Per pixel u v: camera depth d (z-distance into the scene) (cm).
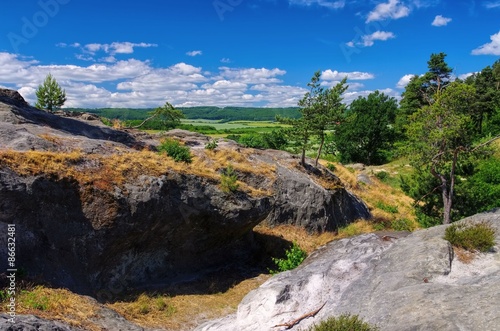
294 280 1072
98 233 1245
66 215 1206
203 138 2772
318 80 2406
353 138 5625
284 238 2053
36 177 1168
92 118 2622
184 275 1562
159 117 3231
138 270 1421
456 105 1728
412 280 896
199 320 1242
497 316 651
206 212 1551
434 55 5172
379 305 811
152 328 1114
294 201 2228
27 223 1124
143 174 1424
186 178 1546
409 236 1234
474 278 888
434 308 722
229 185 1662
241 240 1862
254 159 2392
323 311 931
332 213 2377
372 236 1398
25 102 2000
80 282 1180
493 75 6294
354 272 1077
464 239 1052
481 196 1981
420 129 1795
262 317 974
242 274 1680
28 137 1400
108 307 1135
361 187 3400
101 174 1331
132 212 1311
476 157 1781
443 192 1872
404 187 2359
